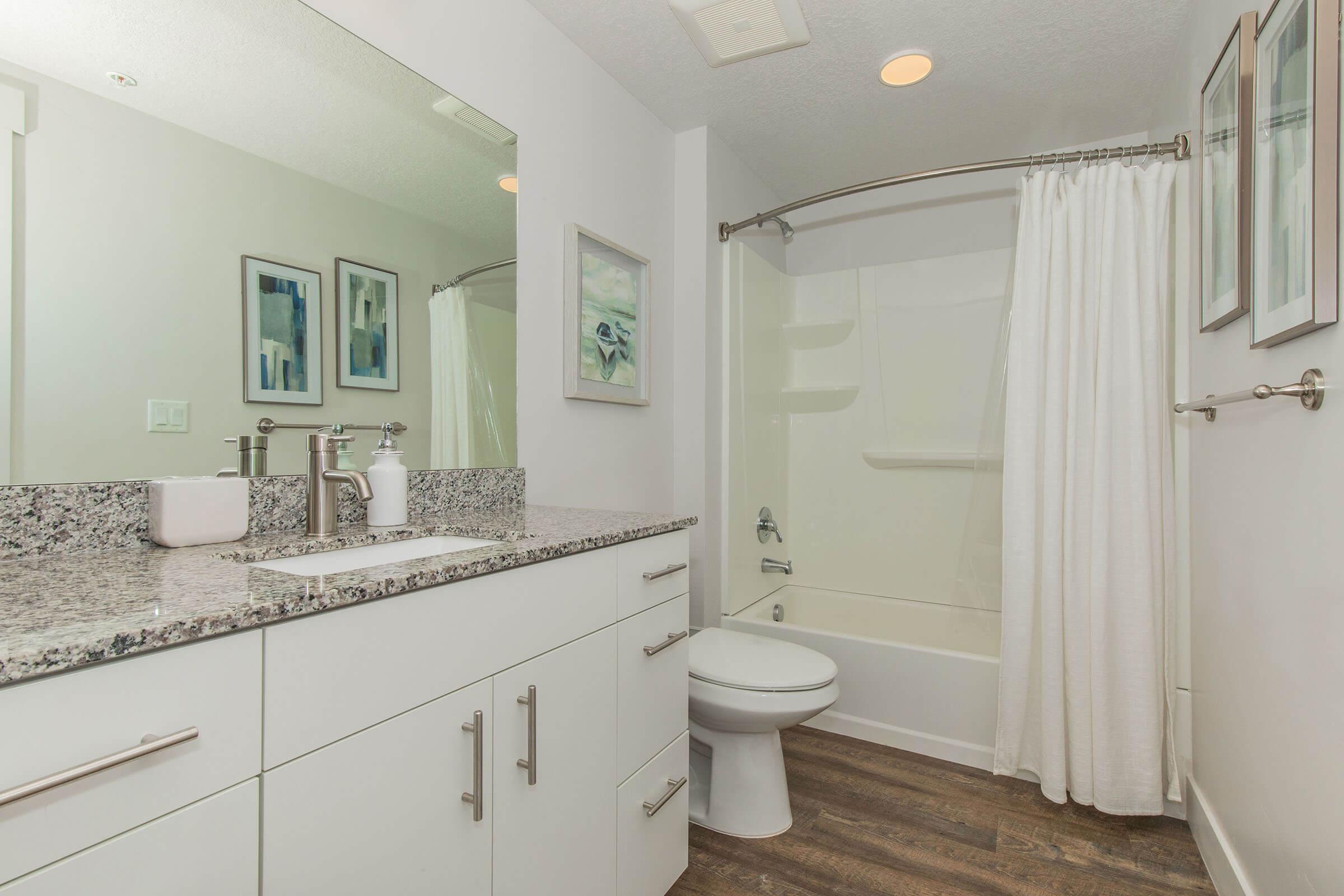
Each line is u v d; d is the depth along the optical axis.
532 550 1.00
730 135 2.48
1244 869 1.32
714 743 1.74
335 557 1.09
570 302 1.85
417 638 0.82
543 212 1.78
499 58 1.64
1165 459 1.79
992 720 2.03
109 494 0.95
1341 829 0.91
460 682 0.89
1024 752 1.93
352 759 0.75
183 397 1.03
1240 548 1.37
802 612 3.00
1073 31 1.83
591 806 1.15
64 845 0.51
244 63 1.12
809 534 3.10
